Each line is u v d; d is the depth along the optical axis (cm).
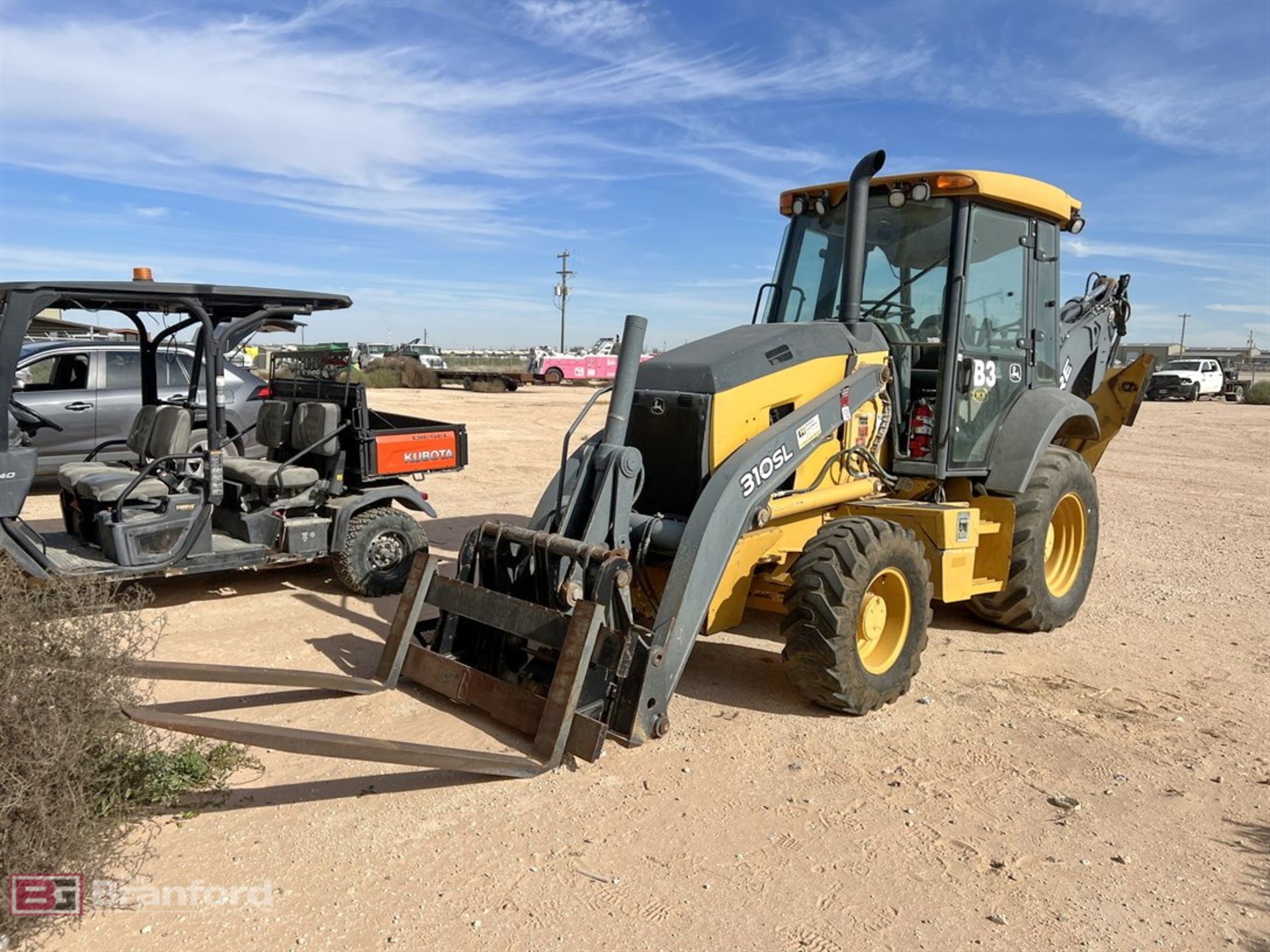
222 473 631
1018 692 533
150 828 359
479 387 3550
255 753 427
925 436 573
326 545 689
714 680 543
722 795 400
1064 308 807
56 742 300
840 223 607
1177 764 442
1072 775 429
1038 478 624
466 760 382
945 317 555
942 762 439
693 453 486
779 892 331
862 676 475
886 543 479
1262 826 386
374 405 2509
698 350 518
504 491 1183
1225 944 308
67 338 1152
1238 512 1149
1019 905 328
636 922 311
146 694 466
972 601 653
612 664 411
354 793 393
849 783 415
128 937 295
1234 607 721
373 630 618
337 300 675
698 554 436
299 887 324
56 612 334
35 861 292
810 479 522
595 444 493
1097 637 643
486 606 450
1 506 568
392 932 301
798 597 468
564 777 411
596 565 437
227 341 638
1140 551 922
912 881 341
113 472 660
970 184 536
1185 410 2938
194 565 625
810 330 533
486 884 329
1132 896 334
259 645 582
